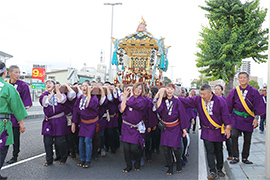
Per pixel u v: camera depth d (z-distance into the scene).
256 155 5.78
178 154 4.52
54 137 4.86
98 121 5.14
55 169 4.62
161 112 4.48
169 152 4.48
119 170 4.68
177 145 4.39
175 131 4.40
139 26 8.72
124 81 8.61
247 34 12.73
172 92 4.38
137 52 8.86
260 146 6.86
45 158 5.33
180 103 4.41
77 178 4.17
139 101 4.40
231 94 5.03
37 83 21.05
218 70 13.46
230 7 12.98
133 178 4.25
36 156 5.47
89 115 4.74
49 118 4.73
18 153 5.45
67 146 5.52
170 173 4.50
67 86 4.89
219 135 4.30
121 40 8.58
